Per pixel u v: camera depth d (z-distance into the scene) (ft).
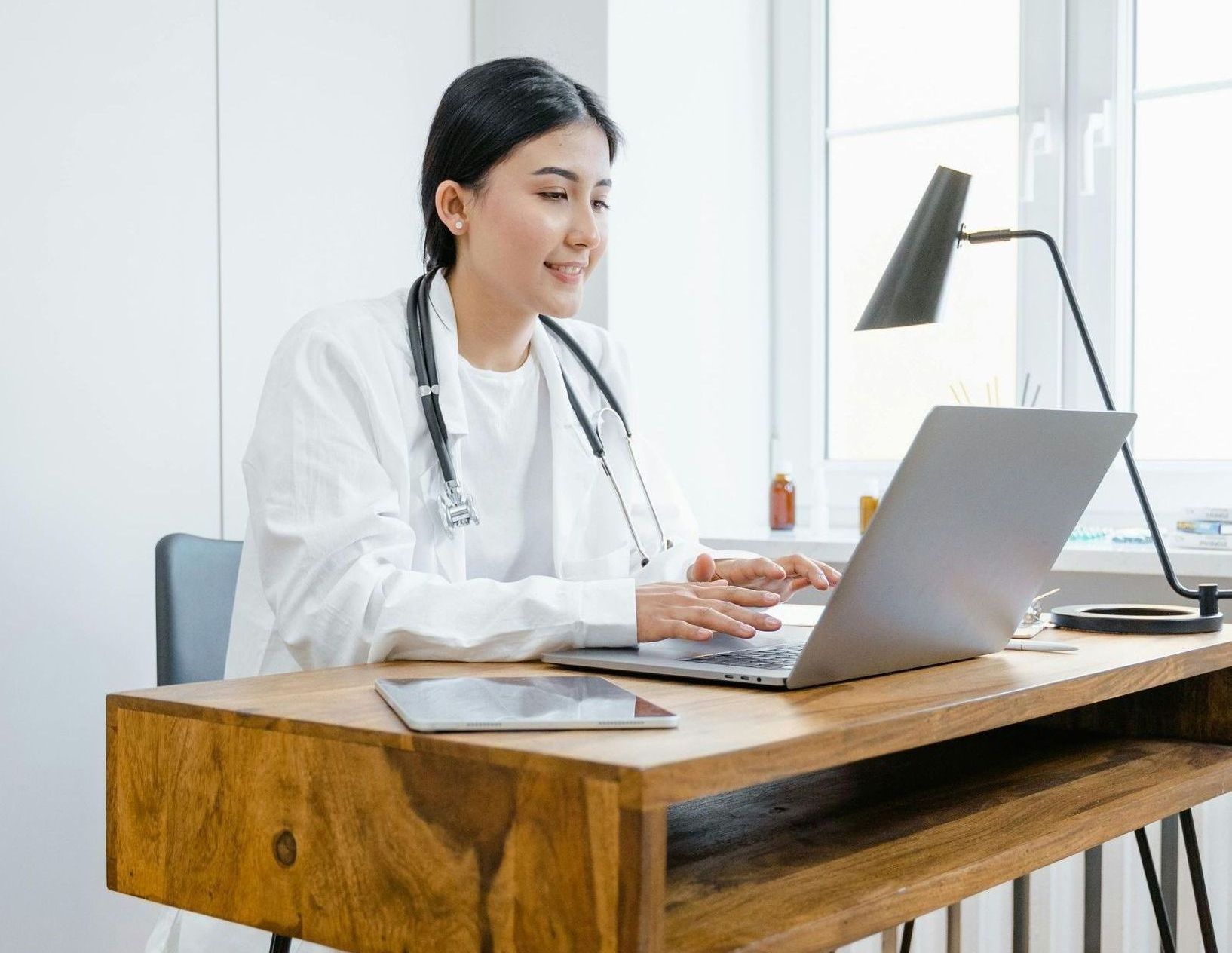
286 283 6.98
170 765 2.89
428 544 4.54
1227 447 7.54
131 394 6.23
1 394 5.72
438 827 2.43
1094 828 3.47
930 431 2.90
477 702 2.68
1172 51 7.66
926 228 4.67
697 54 8.40
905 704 2.90
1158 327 7.72
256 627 4.49
